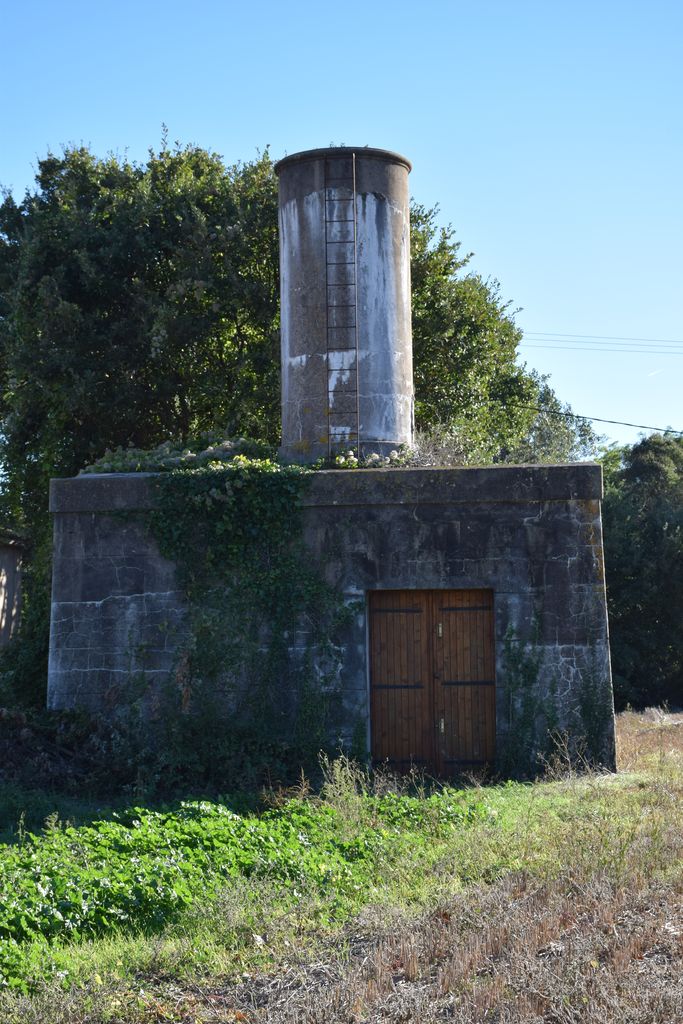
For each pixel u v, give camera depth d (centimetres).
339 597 1375
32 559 2697
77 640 1400
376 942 692
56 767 1271
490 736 1373
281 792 1232
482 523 1372
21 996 621
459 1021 558
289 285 1586
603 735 1335
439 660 1388
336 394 1530
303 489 1388
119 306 2473
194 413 2556
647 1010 541
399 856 909
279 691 1368
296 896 797
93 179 2525
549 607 1357
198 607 1389
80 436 2516
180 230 2403
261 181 2478
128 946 704
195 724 1332
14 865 817
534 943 647
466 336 2611
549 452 3762
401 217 1600
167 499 1398
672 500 3675
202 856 870
